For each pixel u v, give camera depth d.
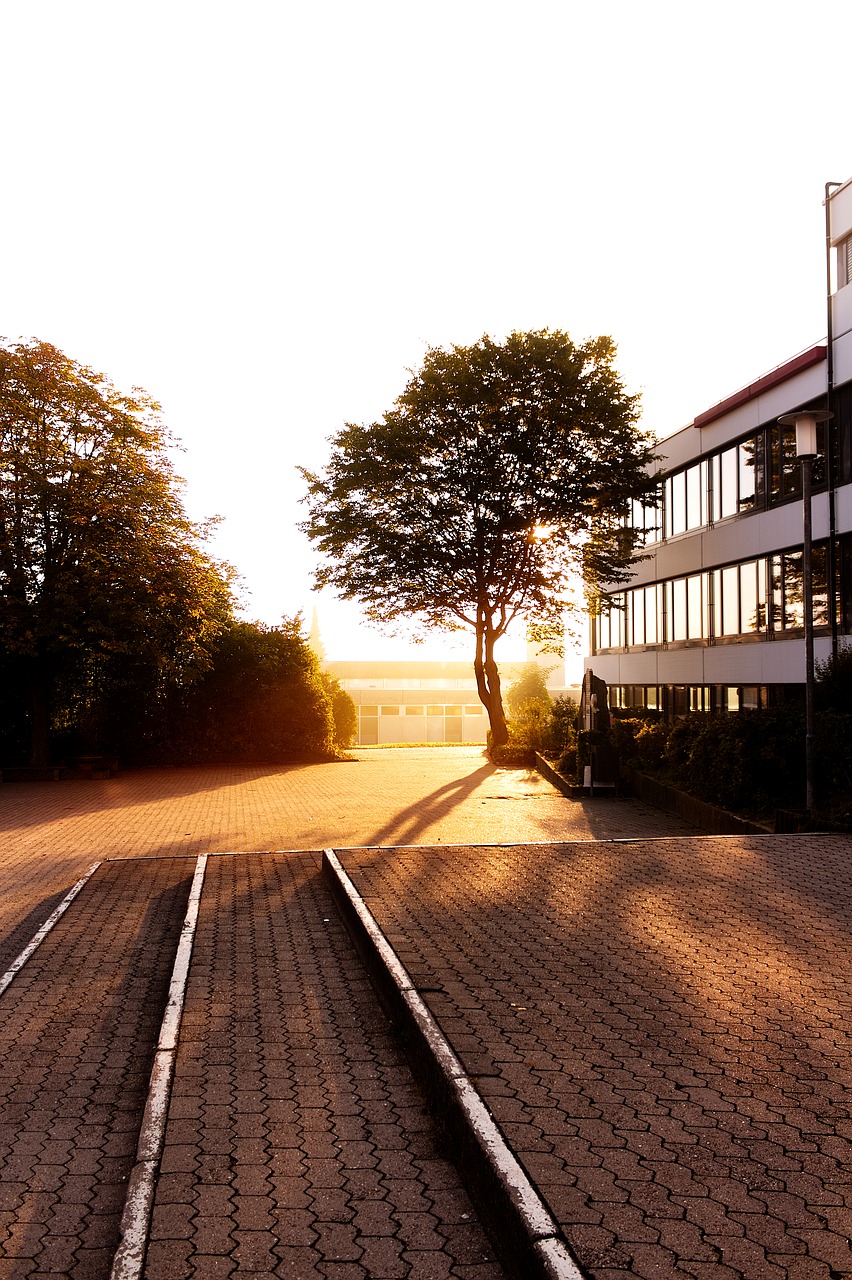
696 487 27.98
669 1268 2.62
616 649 35.62
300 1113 4.18
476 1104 3.72
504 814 17.17
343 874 8.80
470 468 27.12
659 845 10.24
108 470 25.94
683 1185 3.08
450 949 6.17
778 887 8.05
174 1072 4.67
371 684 67.06
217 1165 3.65
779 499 22.86
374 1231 3.18
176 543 27.14
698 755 16.06
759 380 23.16
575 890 8.02
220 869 10.55
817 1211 2.92
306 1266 2.95
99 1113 4.51
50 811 18.84
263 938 7.47
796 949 6.12
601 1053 4.30
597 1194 3.02
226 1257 2.99
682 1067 4.13
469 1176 3.47
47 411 25.81
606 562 29.02
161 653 26.45
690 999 5.11
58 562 25.56
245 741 31.20
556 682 72.56
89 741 30.41
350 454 28.50
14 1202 3.62
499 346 27.53
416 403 27.83
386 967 5.77
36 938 8.00
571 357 27.64
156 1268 2.93
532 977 5.53
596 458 27.81
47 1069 5.08
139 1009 6.12
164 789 23.19
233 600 28.34
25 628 24.80
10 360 25.22
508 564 28.94
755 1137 3.44
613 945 6.25
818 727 13.78
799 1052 4.31
